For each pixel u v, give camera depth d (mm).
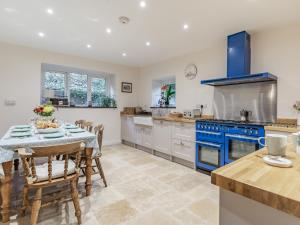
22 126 2721
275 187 502
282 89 2697
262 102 2902
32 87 3793
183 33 2959
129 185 2426
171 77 4703
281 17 2422
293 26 2607
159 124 3799
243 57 2846
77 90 4734
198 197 2127
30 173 1601
